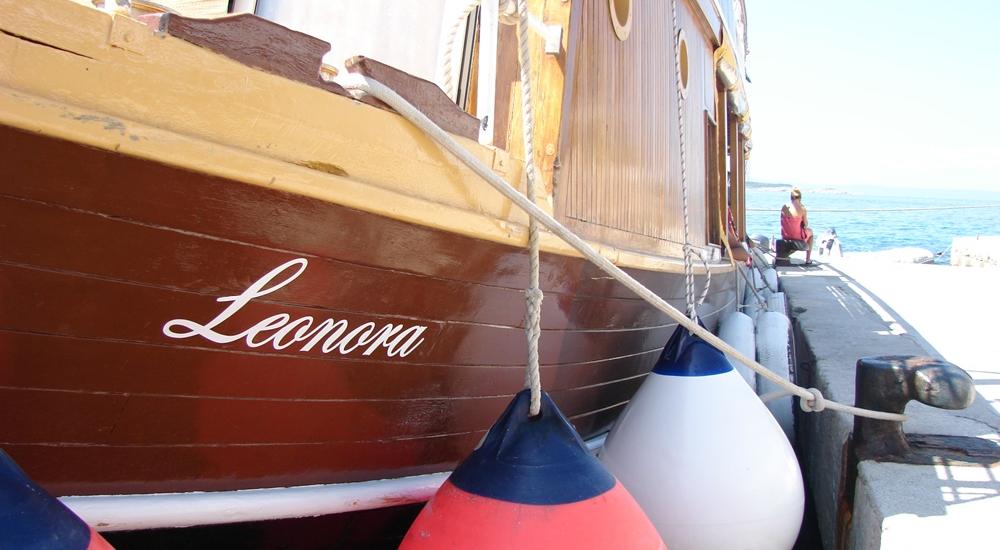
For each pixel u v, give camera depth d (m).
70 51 1.51
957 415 3.73
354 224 1.97
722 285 6.21
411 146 2.08
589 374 3.33
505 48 2.89
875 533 2.74
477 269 2.36
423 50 3.19
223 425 2.06
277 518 2.28
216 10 3.17
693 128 5.41
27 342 1.70
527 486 2.09
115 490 1.98
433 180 2.15
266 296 1.94
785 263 12.87
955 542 2.50
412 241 2.12
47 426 1.82
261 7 3.18
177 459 2.04
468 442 2.74
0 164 1.49
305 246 1.93
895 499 2.80
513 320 2.62
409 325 2.29
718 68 6.78
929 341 5.86
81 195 1.60
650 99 4.03
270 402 2.11
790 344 6.01
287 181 1.80
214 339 1.92
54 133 1.49
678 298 4.30
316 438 2.27
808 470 4.58
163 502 2.05
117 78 1.56
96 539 1.57
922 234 42.50
